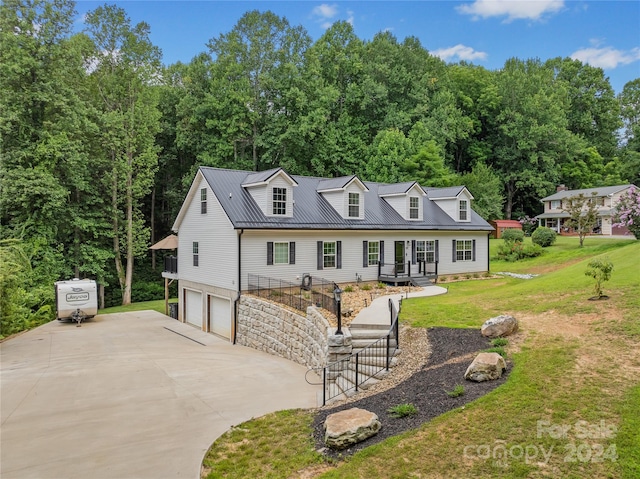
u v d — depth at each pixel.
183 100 37.12
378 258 23.88
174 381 12.20
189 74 39.97
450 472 5.77
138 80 31.62
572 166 56.94
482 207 44.50
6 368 13.89
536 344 9.69
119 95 31.58
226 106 36.94
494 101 54.31
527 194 55.97
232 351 17.25
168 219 42.91
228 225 19.53
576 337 9.72
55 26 26.81
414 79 48.34
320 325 12.95
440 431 6.67
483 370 8.21
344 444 6.71
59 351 16.66
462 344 10.74
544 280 18.39
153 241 41.22
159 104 39.44
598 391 7.15
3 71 24.45
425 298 18.00
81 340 18.95
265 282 19.61
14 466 7.03
